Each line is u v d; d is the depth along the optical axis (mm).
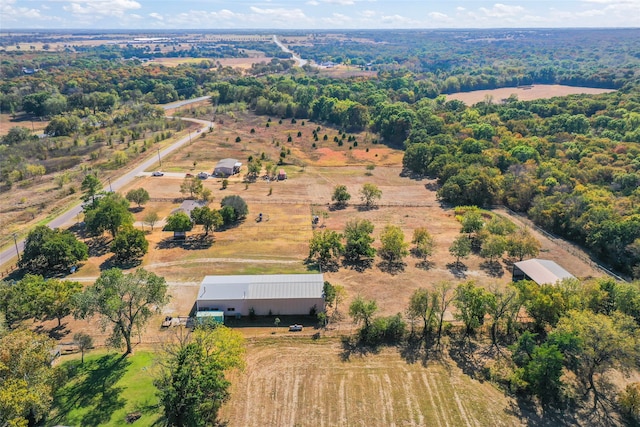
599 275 78812
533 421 48562
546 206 99625
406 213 106938
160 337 61094
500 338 62344
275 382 53469
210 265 80812
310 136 183250
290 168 142250
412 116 175375
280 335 62281
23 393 40688
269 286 68438
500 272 79875
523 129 161750
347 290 73250
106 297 52938
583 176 113375
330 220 102188
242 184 125938
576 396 52031
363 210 108500
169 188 120750
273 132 189000
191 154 153375
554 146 137375
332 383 53469
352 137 177625
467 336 62625
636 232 81250
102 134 172250
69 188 118625
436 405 50531
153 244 89000
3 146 150000
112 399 50094
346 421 48125
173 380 44562
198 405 44375
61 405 48938
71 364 55156
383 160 152250
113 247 80125
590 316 54062
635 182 105438
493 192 111125
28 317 61312
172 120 199375
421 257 85438
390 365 56719
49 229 80125
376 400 51031
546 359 50500
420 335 62625
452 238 93500
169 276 76688
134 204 109750
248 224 99500
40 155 147125
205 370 45594
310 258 83688
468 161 126250
